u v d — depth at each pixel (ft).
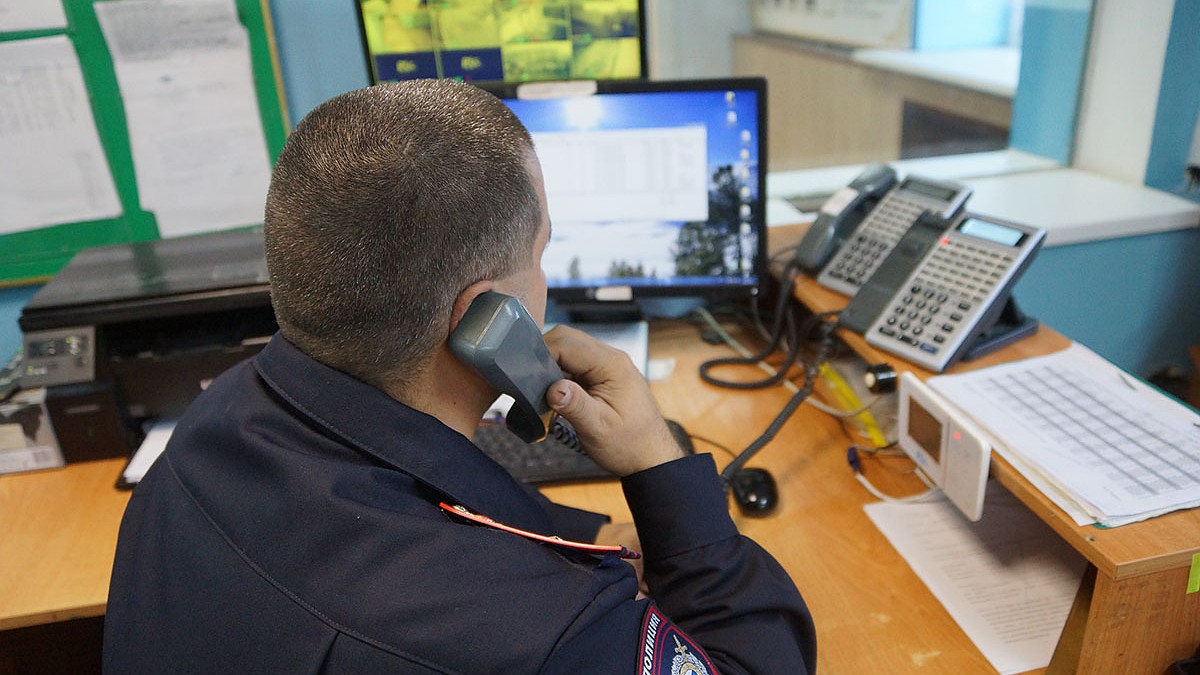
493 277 2.08
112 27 5.03
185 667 1.92
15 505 3.83
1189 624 2.77
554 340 2.75
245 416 2.15
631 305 4.90
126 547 2.25
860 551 3.40
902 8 7.31
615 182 4.51
